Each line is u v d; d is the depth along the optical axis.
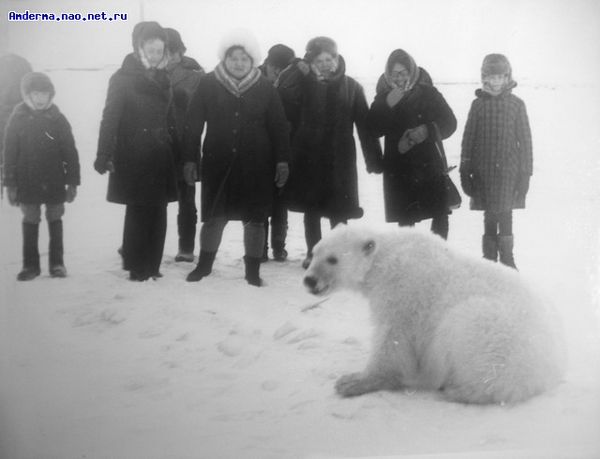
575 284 5.83
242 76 5.80
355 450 3.17
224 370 4.21
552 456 3.04
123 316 5.08
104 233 8.09
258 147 5.84
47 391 3.94
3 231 6.72
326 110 6.18
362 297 4.01
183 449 3.27
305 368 4.19
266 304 5.42
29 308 5.27
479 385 3.50
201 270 6.04
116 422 3.58
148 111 5.82
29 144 5.97
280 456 3.17
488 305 3.56
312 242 6.39
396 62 5.98
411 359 3.73
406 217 6.16
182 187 6.57
